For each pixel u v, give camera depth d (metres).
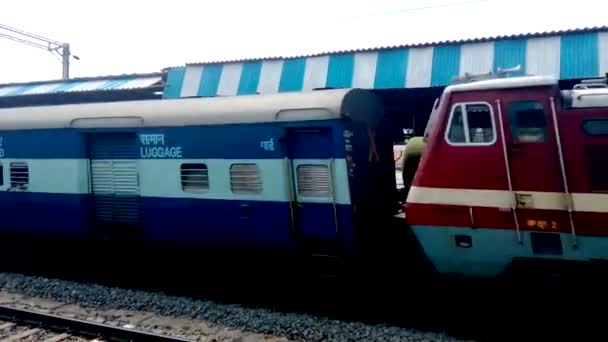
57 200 10.74
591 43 11.54
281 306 8.80
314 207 8.49
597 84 7.02
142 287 10.17
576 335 7.18
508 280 7.08
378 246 9.01
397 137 10.61
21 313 8.43
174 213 9.57
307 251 8.69
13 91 19.89
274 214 8.67
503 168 6.78
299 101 8.45
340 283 8.87
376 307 8.52
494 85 6.84
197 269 10.31
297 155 8.59
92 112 10.27
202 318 8.40
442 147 7.16
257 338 7.55
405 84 12.84
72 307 9.22
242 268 9.59
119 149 10.18
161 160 9.60
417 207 7.32
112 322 8.40
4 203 11.46
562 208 6.45
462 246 7.13
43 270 11.71
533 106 6.63
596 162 6.31
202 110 9.21
